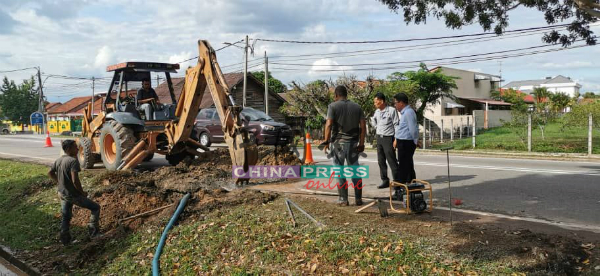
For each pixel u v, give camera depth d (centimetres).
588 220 553
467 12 836
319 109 2391
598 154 1408
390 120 739
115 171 921
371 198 682
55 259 576
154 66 1077
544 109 1819
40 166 1236
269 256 460
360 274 400
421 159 1347
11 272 576
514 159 1343
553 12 884
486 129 2581
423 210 568
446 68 3634
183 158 1154
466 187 803
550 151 1518
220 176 877
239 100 3150
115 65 1068
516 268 383
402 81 2353
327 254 440
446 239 454
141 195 696
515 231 473
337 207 605
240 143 720
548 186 798
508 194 731
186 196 655
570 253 403
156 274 481
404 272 392
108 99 1118
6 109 6034
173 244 538
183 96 917
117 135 1009
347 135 610
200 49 814
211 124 1881
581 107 1566
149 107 1052
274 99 3344
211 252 499
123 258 541
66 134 4212
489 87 4284
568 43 920
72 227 668
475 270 385
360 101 2112
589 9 624
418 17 843
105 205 700
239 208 615
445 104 3338
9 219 761
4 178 1098
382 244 446
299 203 615
